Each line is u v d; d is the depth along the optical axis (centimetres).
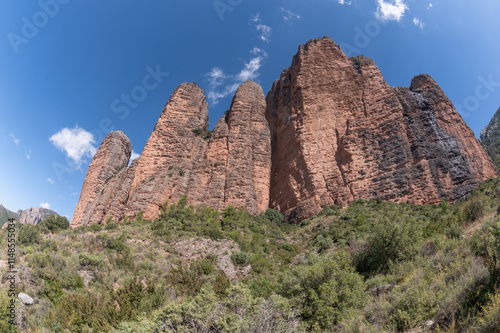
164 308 1209
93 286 1956
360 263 1839
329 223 3991
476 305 773
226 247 2942
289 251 3453
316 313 1230
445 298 880
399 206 4094
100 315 1491
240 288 1189
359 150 5003
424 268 1235
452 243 1275
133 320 1448
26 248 2233
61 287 1806
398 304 959
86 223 4794
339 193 4766
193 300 1225
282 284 1530
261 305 1100
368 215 3781
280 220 4816
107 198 4850
